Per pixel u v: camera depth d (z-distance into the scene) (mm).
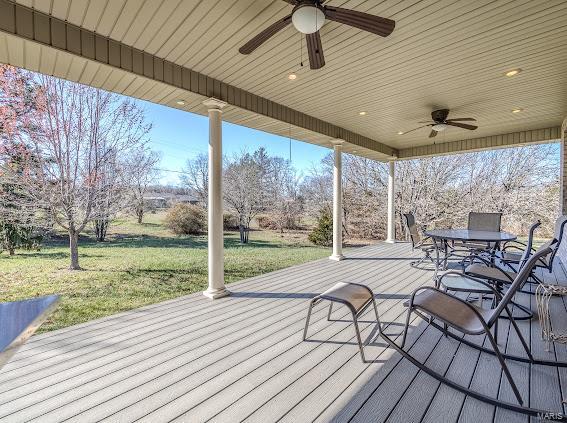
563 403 1643
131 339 2557
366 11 2246
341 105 4457
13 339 972
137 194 8039
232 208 11320
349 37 2598
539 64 3109
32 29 2250
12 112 5355
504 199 10789
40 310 1198
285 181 12430
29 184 5488
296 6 1860
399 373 1980
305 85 3701
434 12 2254
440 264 5281
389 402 1686
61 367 2119
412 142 7180
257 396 1775
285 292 3898
